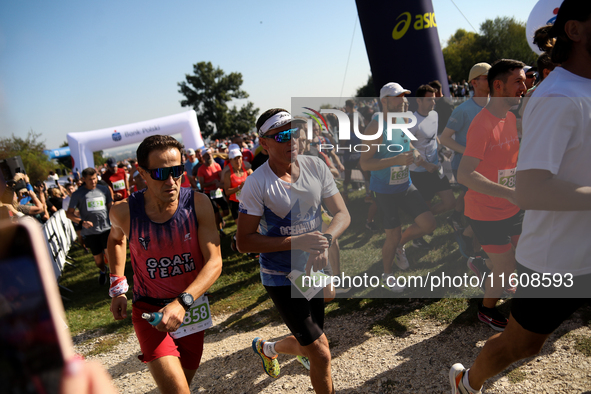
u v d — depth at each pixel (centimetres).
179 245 200
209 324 212
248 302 423
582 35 136
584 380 206
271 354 257
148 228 198
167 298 207
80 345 400
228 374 288
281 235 208
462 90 1620
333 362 269
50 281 39
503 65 228
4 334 37
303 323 191
